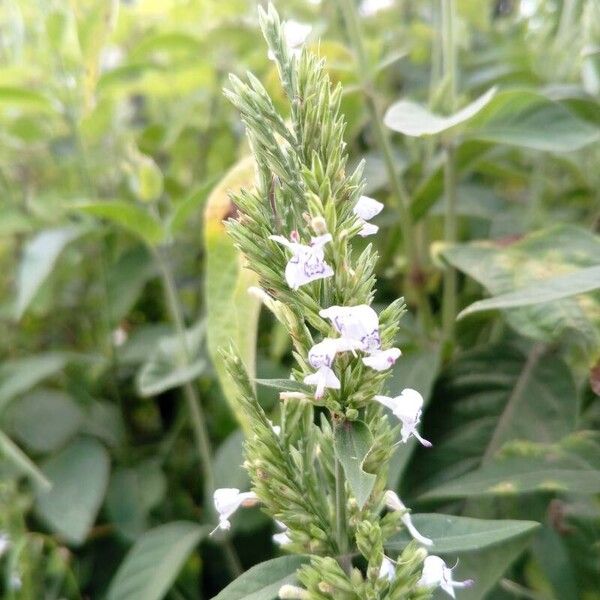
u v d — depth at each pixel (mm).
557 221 313
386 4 413
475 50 429
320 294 131
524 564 260
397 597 135
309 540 145
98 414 350
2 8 417
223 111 402
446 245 248
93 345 410
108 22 296
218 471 274
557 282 176
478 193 323
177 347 281
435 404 242
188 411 347
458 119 193
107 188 418
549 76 339
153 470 326
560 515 234
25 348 407
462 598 192
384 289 323
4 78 365
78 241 385
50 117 410
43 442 331
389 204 332
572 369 266
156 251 285
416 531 144
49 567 289
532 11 377
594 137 214
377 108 260
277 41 131
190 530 259
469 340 282
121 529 305
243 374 147
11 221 375
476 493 194
